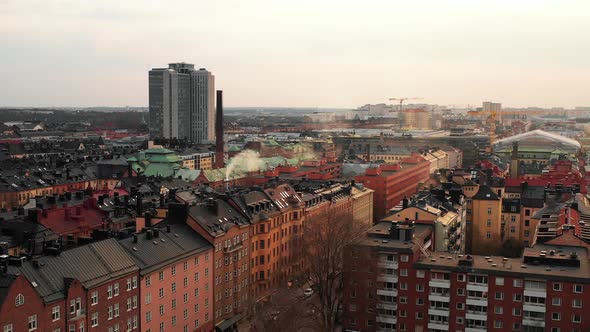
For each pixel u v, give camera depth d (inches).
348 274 5733.3
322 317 5821.9
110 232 5757.9
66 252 4645.7
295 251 7608.3
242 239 6486.2
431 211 7204.7
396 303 5629.9
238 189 7780.5
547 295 5113.2
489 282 5290.4
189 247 5639.8
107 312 4633.4
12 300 3922.2
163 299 5231.3
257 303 6628.9
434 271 5462.6
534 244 6186.0
